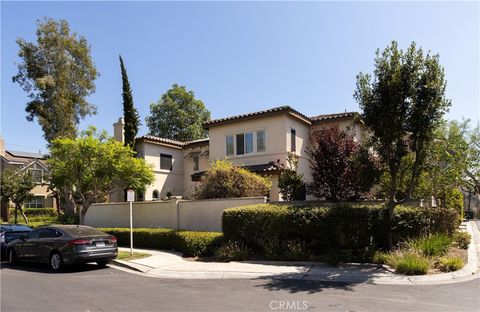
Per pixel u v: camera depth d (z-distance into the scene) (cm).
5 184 2919
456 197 2025
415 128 1096
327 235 1238
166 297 821
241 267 1159
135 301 789
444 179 1544
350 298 779
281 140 2117
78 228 1335
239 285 934
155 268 1199
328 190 1482
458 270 1008
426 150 1139
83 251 1219
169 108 4522
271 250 1260
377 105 1121
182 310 712
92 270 1232
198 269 1152
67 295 857
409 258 1027
